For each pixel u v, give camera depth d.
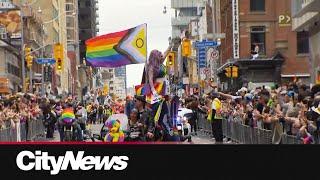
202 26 94.88
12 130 24.25
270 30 58.06
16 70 72.25
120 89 69.31
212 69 69.62
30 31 77.06
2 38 64.75
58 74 100.69
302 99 16.67
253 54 57.97
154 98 13.59
